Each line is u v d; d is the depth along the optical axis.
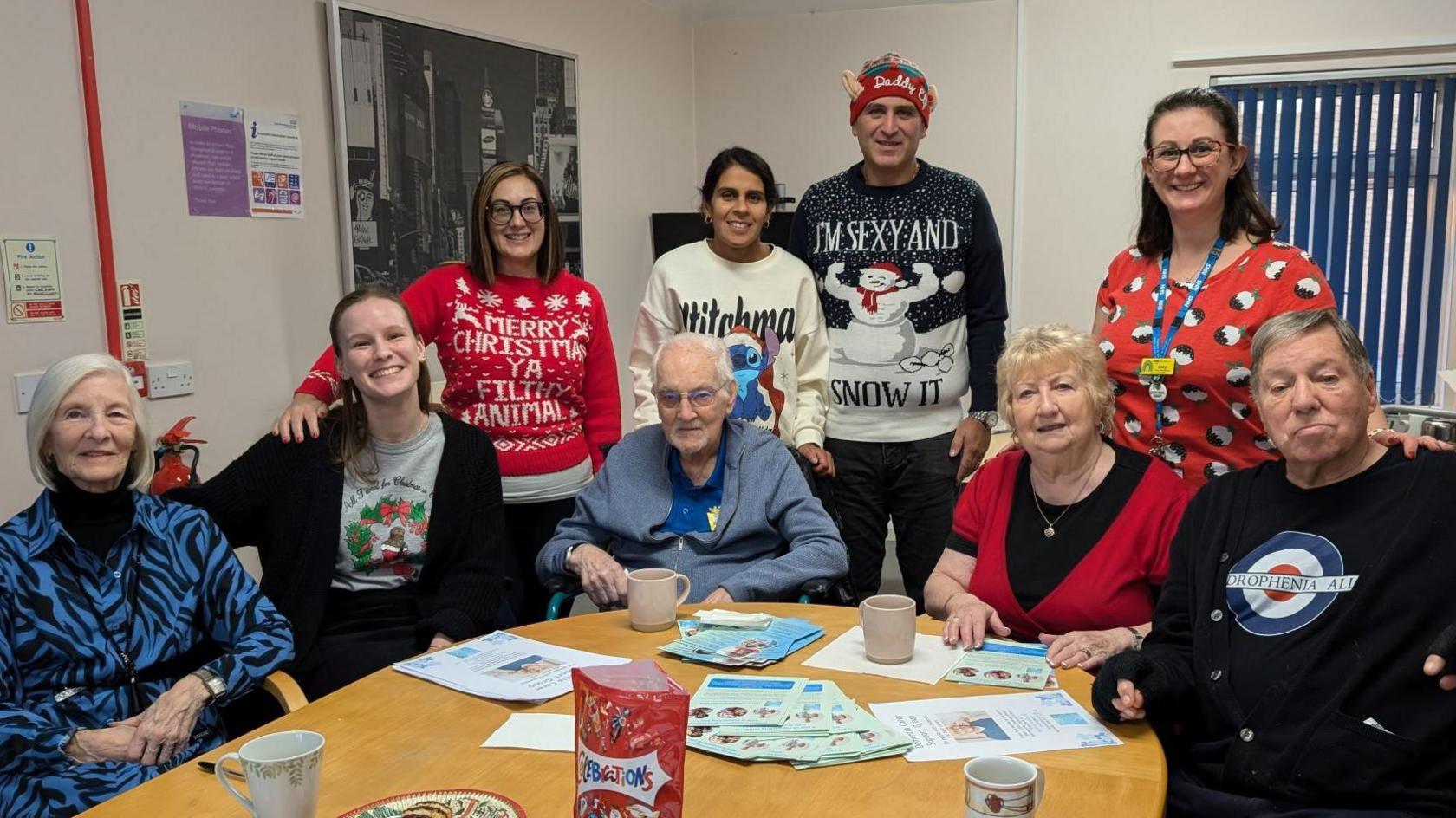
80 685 1.84
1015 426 1.95
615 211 5.19
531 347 2.70
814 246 2.96
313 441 2.23
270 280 3.30
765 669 1.66
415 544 2.24
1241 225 2.18
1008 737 1.39
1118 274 2.40
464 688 1.58
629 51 5.21
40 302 2.63
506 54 4.31
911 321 2.85
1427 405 4.90
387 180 3.72
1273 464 1.66
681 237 5.41
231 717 2.04
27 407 2.62
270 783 1.09
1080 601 1.88
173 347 2.98
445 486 2.25
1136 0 4.99
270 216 3.28
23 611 1.81
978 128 5.36
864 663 1.68
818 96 5.59
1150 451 2.24
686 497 2.33
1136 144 5.09
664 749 1.00
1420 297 4.85
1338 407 1.49
